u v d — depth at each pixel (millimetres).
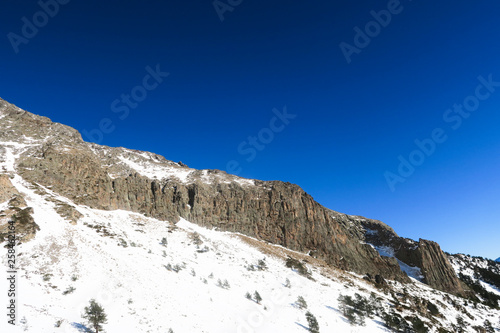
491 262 199875
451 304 114688
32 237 43906
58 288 34750
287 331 44688
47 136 116188
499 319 110750
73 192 83750
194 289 50656
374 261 135625
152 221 93938
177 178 135750
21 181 72125
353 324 55938
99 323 29172
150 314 36000
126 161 149375
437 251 160500
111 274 43469
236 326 40906
